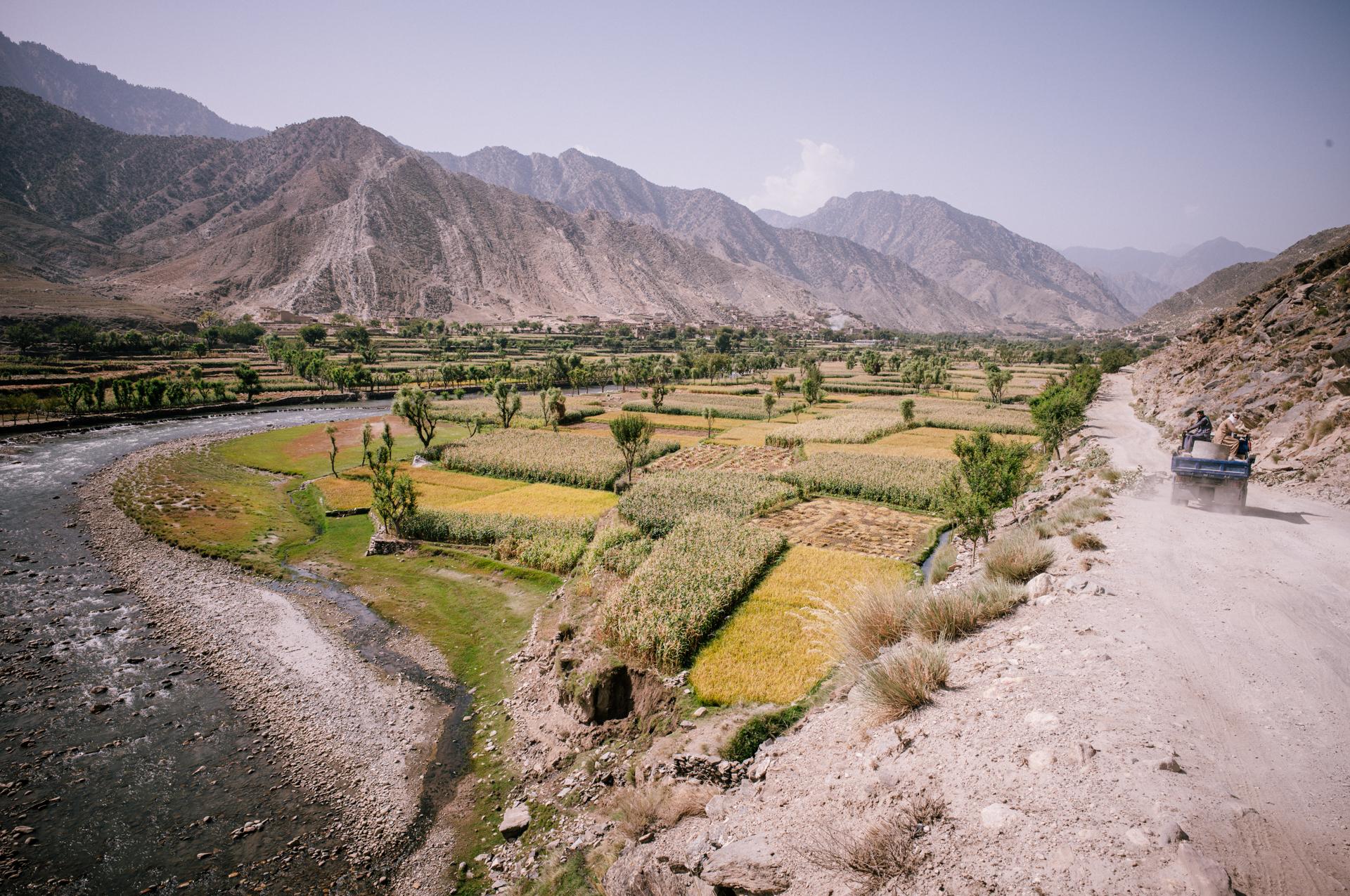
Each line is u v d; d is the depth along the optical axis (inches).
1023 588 564.4
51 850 649.6
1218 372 2222.0
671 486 1937.7
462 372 5457.7
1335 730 300.0
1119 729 315.3
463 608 1219.2
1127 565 577.3
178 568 1407.5
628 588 1066.7
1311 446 1063.6
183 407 3848.4
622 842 513.3
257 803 721.0
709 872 326.3
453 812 698.2
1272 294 2434.8
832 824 320.8
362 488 2097.7
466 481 2246.6
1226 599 482.6
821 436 2824.8
